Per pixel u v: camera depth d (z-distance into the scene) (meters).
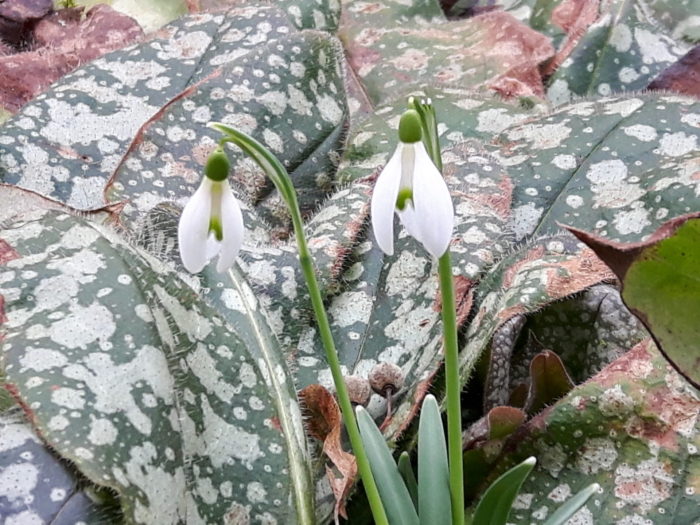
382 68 0.40
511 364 0.27
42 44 0.41
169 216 0.24
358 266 0.27
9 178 0.28
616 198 0.27
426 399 0.19
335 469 0.21
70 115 0.30
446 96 0.34
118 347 0.18
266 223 0.29
